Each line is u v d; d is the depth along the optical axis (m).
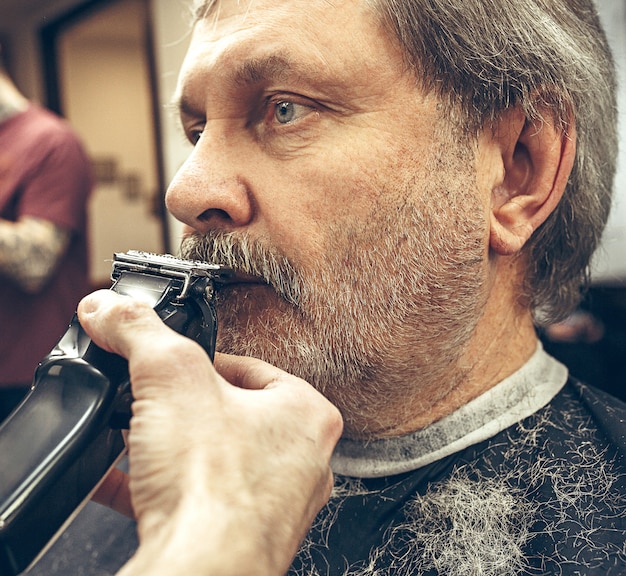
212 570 0.41
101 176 4.57
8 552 0.46
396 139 0.67
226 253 0.67
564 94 0.73
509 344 0.78
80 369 0.52
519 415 0.75
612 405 0.77
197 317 0.60
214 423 0.47
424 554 0.69
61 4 4.22
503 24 0.70
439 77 0.68
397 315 0.69
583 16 0.82
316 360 0.68
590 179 0.82
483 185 0.71
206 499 0.43
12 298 1.76
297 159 0.67
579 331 1.48
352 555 0.72
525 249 0.79
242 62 0.66
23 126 1.76
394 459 0.76
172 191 0.68
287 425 0.51
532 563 0.65
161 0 2.75
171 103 0.87
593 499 0.67
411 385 0.73
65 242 1.75
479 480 0.72
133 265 0.62
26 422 0.50
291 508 0.47
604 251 0.99
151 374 0.48
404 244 0.68
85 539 0.80
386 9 0.65
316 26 0.65
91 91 4.53
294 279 0.67
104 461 0.53
